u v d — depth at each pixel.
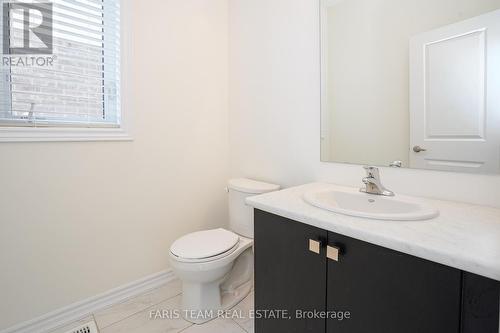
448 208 1.04
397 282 0.77
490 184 1.04
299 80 1.66
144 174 1.77
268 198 1.24
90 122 1.59
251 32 1.95
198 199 2.06
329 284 0.94
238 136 2.12
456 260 0.65
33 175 1.37
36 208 1.38
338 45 1.47
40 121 1.42
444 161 1.15
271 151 1.87
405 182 1.27
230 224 1.88
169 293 1.78
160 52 1.79
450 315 0.68
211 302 1.53
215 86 2.12
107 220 1.63
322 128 1.56
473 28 1.04
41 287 1.41
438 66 1.14
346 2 1.43
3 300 1.31
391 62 1.28
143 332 1.41
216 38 2.10
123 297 1.70
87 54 1.55
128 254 1.72
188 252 1.43
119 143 1.65
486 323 0.63
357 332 0.88
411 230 0.81
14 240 1.33
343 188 1.40
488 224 0.86
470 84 1.06
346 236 0.88
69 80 1.49
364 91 1.38
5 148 1.29
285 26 1.72
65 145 1.46
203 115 2.06
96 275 1.60
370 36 1.35
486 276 0.60
